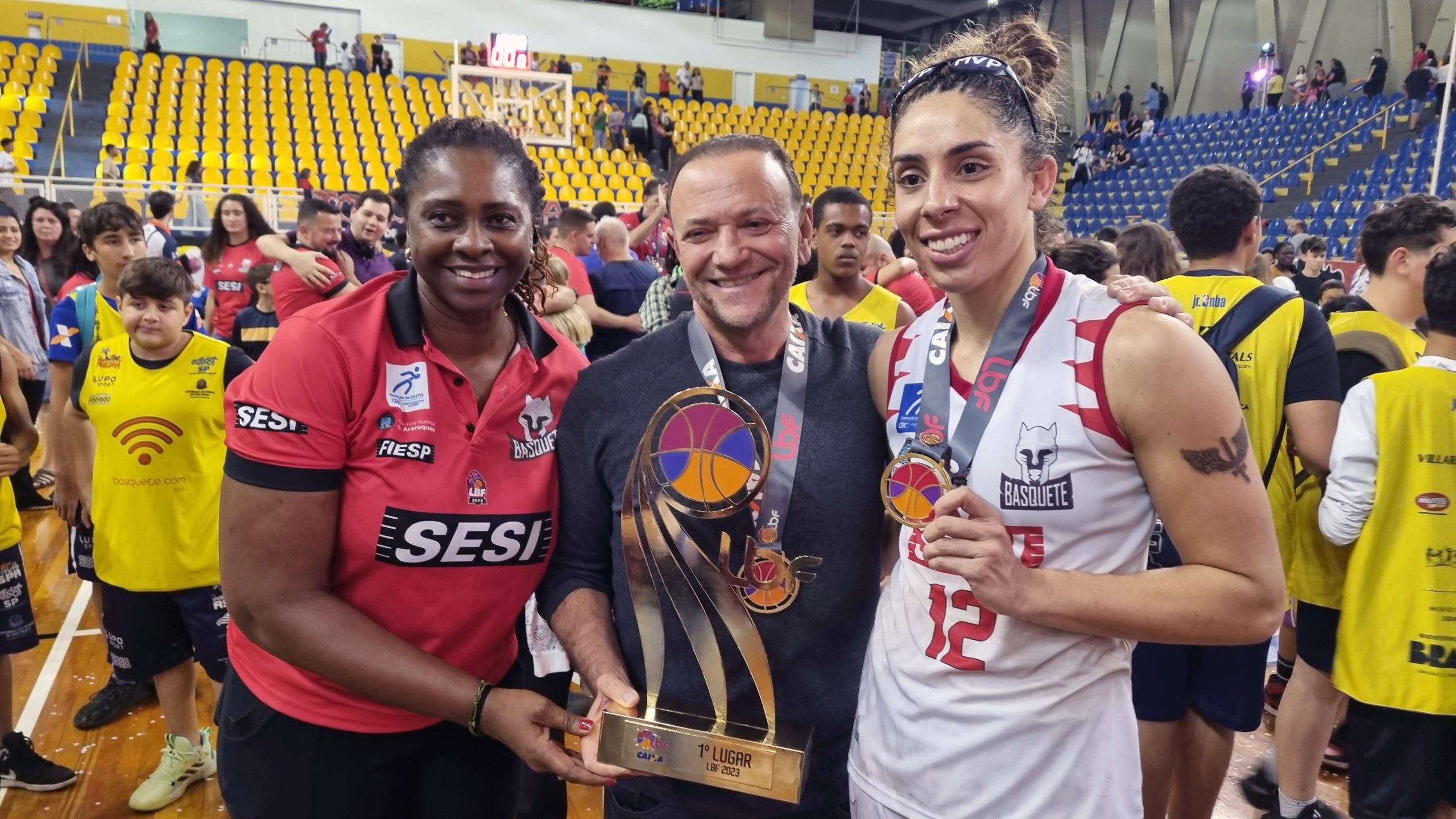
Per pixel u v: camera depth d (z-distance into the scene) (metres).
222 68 14.72
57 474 2.58
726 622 1.20
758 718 1.21
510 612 1.33
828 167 16.86
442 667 1.20
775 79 18.81
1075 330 1.01
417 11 16.31
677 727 1.15
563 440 1.31
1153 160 15.24
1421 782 1.79
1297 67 14.78
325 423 1.17
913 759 1.08
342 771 1.29
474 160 1.17
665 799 1.26
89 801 2.37
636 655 1.27
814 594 1.21
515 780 1.47
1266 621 0.95
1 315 4.57
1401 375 1.78
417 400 1.22
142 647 2.31
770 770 1.12
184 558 2.24
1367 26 13.79
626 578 1.26
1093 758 1.02
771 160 1.20
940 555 0.96
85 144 12.39
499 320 1.32
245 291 4.96
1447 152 10.83
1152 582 0.95
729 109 17.39
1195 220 2.01
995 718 1.02
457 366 1.28
